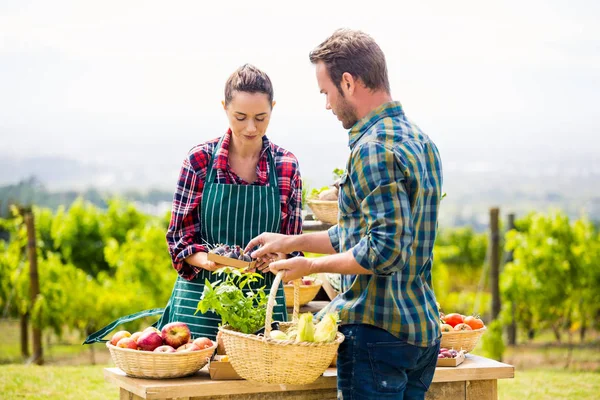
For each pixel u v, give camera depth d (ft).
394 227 7.57
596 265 31.37
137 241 31.12
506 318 31.73
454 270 41.60
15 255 30.30
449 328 11.46
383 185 7.66
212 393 9.37
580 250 31.48
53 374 20.10
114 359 9.77
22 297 28.84
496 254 28.66
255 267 9.93
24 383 18.86
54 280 29.17
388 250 7.55
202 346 9.82
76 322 30.04
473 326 11.73
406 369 8.50
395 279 8.16
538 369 27.53
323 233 9.00
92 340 10.93
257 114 10.48
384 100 8.28
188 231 11.02
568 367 28.09
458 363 10.66
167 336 9.80
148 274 30.01
